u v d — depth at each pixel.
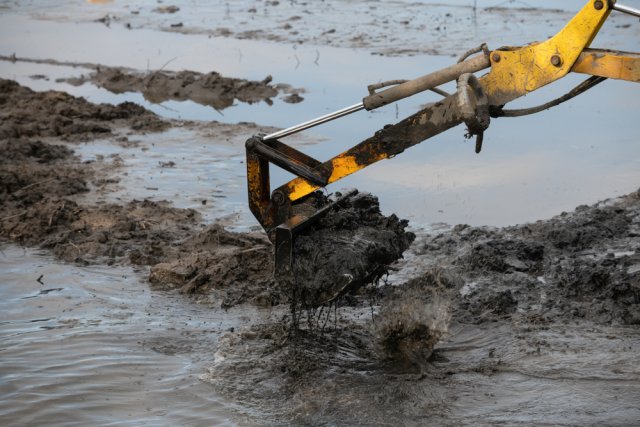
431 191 20.67
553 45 12.00
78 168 22.75
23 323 14.80
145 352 13.86
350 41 37.28
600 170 21.39
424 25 39.19
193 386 12.90
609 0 11.66
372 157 12.85
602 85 29.14
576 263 15.95
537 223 18.00
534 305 14.95
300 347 13.88
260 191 13.44
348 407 12.25
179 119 27.42
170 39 40.22
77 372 13.19
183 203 20.36
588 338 13.75
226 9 46.22
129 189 21.25
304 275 12.77
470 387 12.63
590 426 11.52
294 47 36.94
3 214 19.53
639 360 13.01
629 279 14.98
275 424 11.95
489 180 21.17
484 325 14.38
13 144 23.66
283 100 29.02
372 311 14.47
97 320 14.90
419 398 12.40
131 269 17.05
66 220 19.23
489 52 12.34
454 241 17.55
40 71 35.00
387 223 13.68
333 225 13.25
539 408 12.02
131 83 32.25
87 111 27.61
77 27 44.16
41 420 11.99
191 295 15.92
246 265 16.64
